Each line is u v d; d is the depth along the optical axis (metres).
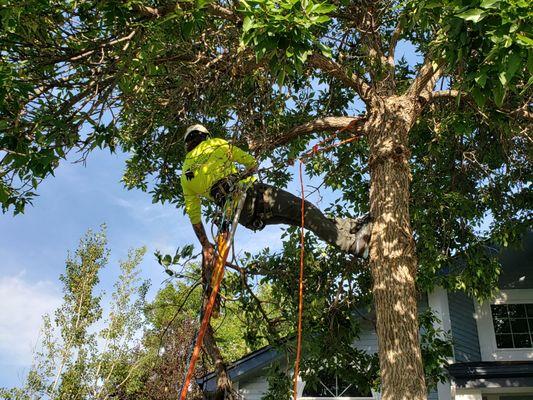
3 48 5.01
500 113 6.26
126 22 5.17
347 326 8.02
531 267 12.33
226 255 4.13
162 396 16.44
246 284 6.66
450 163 9.03
